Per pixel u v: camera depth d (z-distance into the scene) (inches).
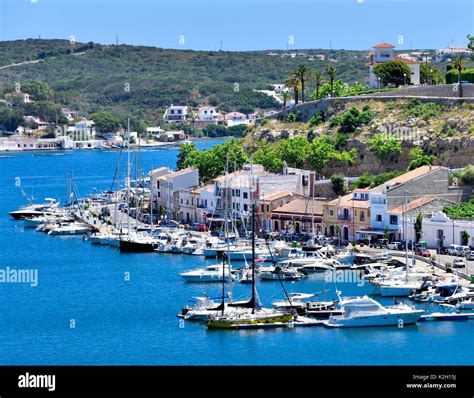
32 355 6919.3
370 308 7337.6
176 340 7126.0
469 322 7431.1
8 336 7381.9
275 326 7367.1
